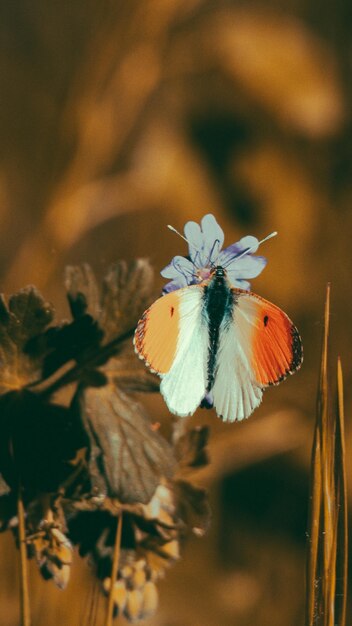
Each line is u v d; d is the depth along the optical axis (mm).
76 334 314
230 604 542
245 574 565
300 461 620
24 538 288
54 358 314
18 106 580
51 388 315
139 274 321
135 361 317
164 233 642
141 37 513
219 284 307
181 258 307
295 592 549
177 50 551
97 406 312
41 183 516
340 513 283
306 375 630
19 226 610
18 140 591
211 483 584
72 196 510
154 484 306
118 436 310
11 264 597
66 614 389
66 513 312
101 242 636
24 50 566
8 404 313
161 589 542
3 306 312
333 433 283
